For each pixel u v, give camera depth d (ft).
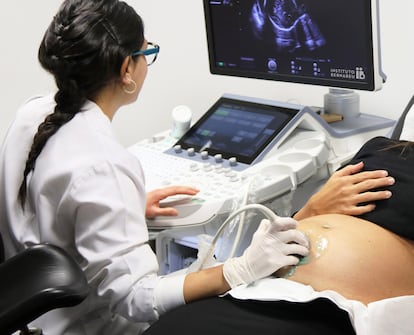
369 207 3.96
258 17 5.64
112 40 3.98
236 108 5.83
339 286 3.63
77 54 3.93
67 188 3.78
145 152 5.77
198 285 3.73
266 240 3.68
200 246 4.44
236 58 6.02
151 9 7.12
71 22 3.94
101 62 3.97
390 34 6.00
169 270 5.42
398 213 3.82
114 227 3.76
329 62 5.29
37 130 4.19
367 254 3.71
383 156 4.18
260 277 3.66
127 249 3.77
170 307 3.77
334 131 5.52
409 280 3.71
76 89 4.05
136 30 4.15
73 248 4.09
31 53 6.77
